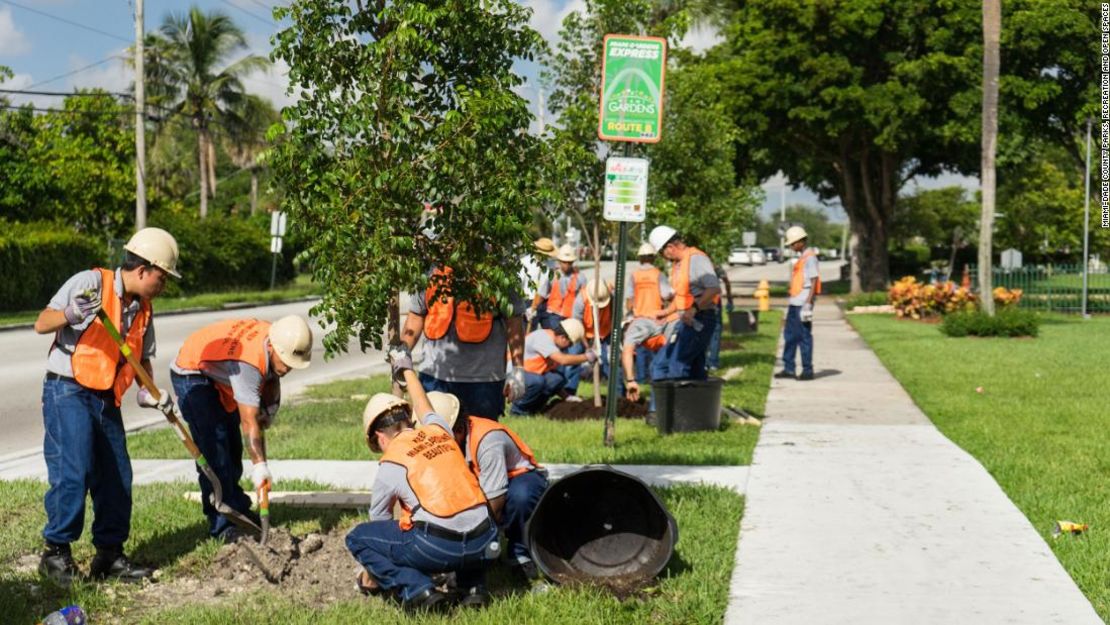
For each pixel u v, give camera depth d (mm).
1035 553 6180
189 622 5133
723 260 18031
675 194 17312
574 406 12359
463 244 6617
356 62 6750
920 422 11281
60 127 38312
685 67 17750
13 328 27047
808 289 15445
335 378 17312
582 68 13570
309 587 5785
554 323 14109
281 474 8719
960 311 26516
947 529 6711
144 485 8336
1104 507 7234
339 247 6332
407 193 6523
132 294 5945
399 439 5484
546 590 5555
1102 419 11188
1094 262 64438
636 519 6012
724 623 5102
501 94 6555
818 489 7855
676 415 10516
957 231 54906
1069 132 39969
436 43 6789
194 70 52906
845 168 44188
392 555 5324
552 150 7074
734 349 21062
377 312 6430
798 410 12281
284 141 6699
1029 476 8297
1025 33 35344
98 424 5855
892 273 63656
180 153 60938
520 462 5996
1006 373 16031
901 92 38094
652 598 5441
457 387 7316
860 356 19578
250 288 45906
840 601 5391
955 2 37812
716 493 7590
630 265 51125
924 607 5289
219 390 6418
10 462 10109
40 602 5508
